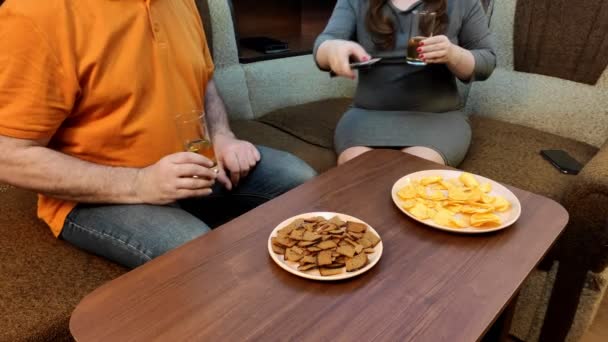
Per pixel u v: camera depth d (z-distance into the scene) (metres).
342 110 1.95
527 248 0.78
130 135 0.99
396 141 1.38
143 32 0.98
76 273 0.91
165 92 1.03
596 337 1.34
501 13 1.85
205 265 0.72
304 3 2.47
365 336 0.59
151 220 0.92
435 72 1.51
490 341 1.01
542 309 1.25
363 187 0.98
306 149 1.57
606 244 1.09
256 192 1.25
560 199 1.25
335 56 1.36
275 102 1.99
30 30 0.82
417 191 0.92
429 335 0.59
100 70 0.91
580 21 1.64
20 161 0.85
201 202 1.20
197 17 1.25
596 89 1.65
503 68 1.89
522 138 1.66
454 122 1.50
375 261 0.71
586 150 1.58
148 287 0.67
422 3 1.45
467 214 0.86
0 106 0.82
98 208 0.96
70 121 0.95
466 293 0.67
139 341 0.58
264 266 0.72
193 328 0.60
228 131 1.30
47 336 0.79
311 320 0.61
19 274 0.89
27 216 1.10
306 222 0.80
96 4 0.90
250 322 0.61
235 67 1.86
